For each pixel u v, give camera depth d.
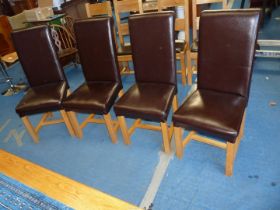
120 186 1.78
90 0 5.04
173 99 1.95
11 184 1.49
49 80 2.40
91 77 2.28
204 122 1.54
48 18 3.50
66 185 1.42
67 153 2.21
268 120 2.10
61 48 3.63
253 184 1.60
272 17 4.24
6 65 4.34
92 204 1.28
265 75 2.73
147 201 1.63
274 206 1.45
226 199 1.54
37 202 1.34
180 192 1.65
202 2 2.47
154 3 2.90
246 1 4.91
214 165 1.79
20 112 2.19
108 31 2.02
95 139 2.31
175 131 1.74
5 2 5.77
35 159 2.21
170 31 1.79
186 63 2.80
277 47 3.20
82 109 2.05
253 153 1.81
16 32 2.22
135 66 2.04
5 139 2.55
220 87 1.73
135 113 1.83
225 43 1.58
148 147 2.08
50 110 2.20
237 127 1.46
